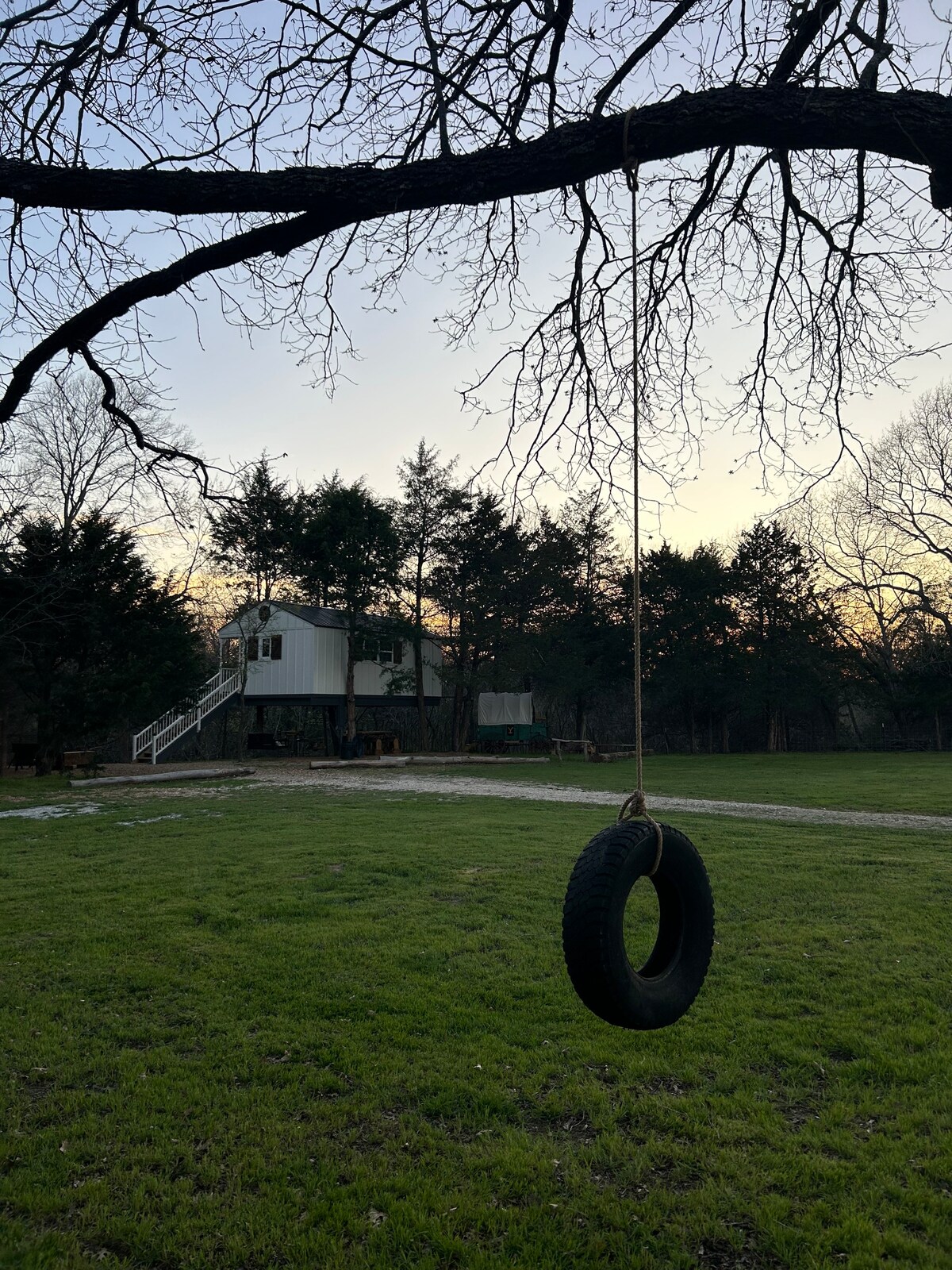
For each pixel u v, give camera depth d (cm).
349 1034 489
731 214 464
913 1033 473
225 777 2425
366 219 301
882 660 4300
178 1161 362
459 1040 481
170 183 288
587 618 4119
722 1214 320
